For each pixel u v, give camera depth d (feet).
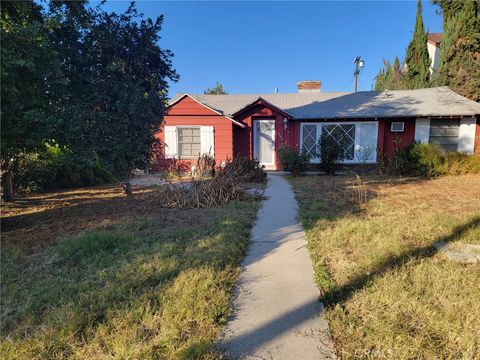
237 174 30.42
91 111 18.89
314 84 68.18
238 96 60.59
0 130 15.16
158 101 22.90
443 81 55.67
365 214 20.26
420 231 16.08
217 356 7.50
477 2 48.91
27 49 14.66
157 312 9.05
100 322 8.77
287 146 44.83
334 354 7.64
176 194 24.09
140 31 21.61
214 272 11.61
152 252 13.71
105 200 26.58
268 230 17.58
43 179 31.60
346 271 11.78
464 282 10.62
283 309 9.59
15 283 11.13
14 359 7.39
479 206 22.12
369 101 52.24
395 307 9.24
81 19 18.93
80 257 13.44
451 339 7.91
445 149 45.85
